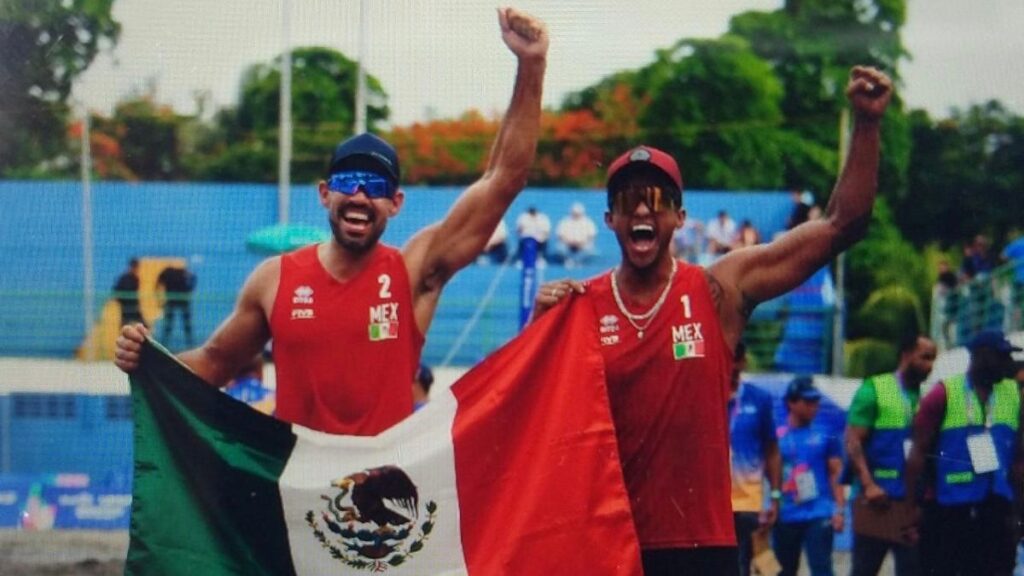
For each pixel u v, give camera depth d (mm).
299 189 7273
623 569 4918
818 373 7809
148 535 4988
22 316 7188
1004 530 6555
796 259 5117
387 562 5066
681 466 5070
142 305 7250
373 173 5301
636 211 4996
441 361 7836
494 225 5488
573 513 4961
